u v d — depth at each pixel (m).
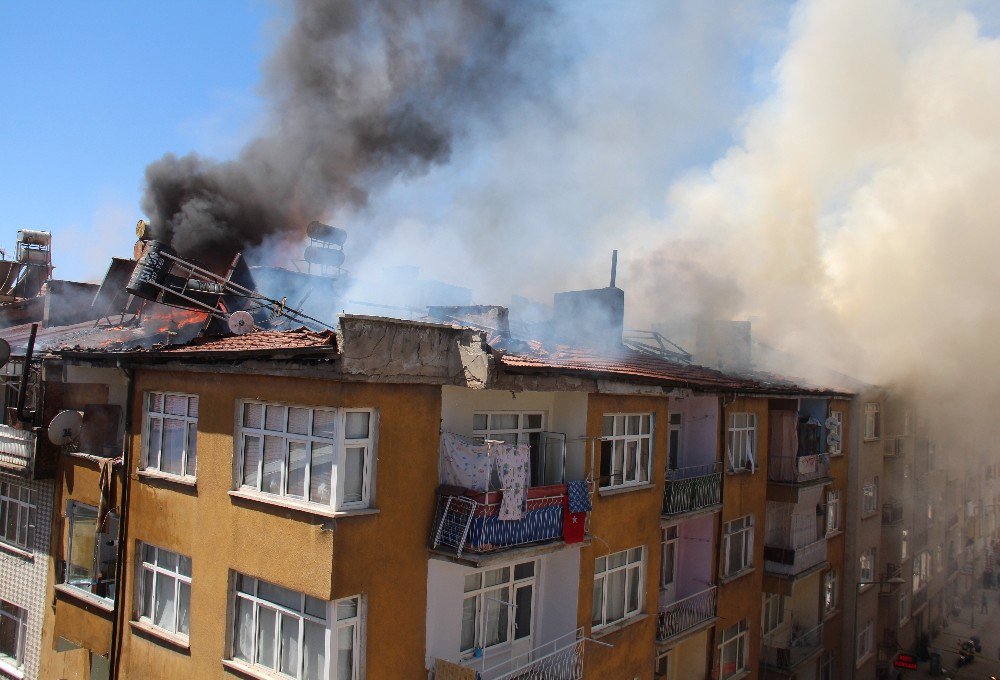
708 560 15.83
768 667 19.41
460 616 10.10
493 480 9.92
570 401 11.88
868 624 25.97
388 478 9.13
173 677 10.38
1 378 14.38
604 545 12.12
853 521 24.34
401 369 9.14
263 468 9.62
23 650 13.84
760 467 18.05
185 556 10.64
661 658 15.55
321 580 8.56
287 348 8.88
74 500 12.80
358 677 8.83
